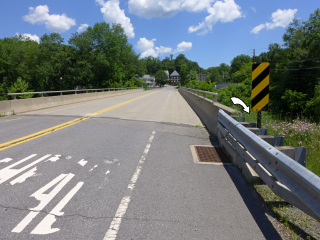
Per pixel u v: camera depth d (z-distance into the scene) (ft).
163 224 9.79
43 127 29.45
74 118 36.70
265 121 28.22
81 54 204.33
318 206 7.45
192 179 14.62
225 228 9.60
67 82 200.54
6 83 196.03
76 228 9.39
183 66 426.51
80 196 12.01
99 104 64.54
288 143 21.47
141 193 12.52
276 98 125.59
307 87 117.39
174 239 8.85
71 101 69.00
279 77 133.59
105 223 9.77
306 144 20.83
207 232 9.31
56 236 8.87
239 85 120.57
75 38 196.03
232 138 18.21
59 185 13.21
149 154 19.36
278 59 140.36
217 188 13.39
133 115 41.57
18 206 10.91
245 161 15.38
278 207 11.28
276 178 11.10
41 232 9.07
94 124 31.68
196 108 49.52
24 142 22.08
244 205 11.51
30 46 221.66
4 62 199.11
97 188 12.98
